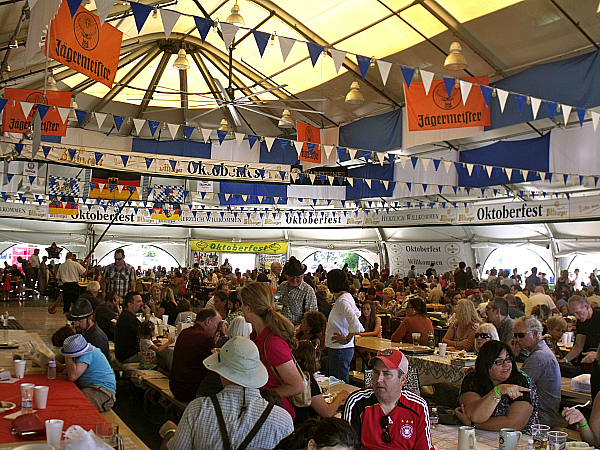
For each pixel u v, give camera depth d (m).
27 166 17.66
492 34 10.55
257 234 29.47
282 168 18.89
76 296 13.73
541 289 11.66
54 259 26.58
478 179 15.72
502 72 11.36
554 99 10.14
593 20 9.40
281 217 27.56
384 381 3.23
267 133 17.91
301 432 2.28
